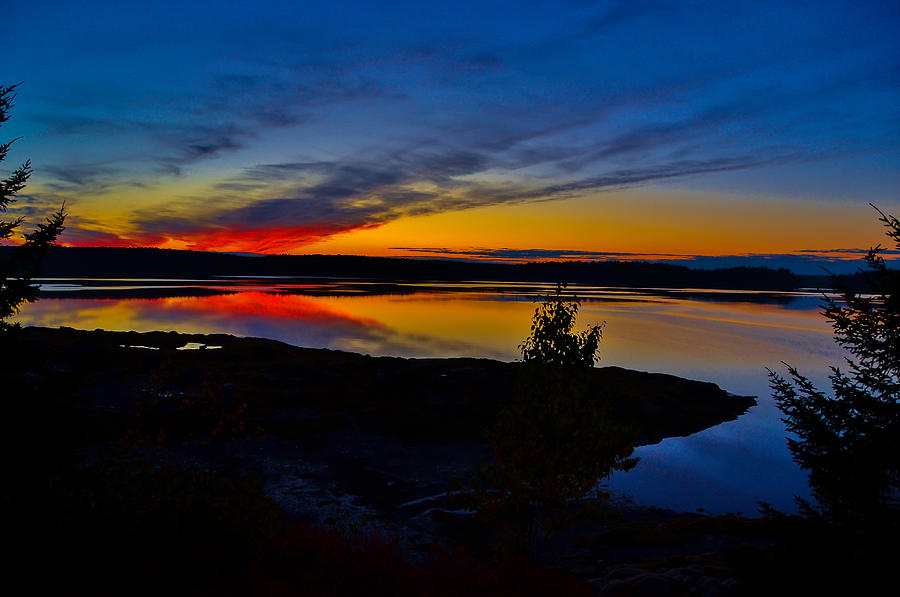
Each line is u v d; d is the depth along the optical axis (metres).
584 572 21.02
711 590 14.97
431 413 53.81
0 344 12.63
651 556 25.58
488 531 27.72
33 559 10.28
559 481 18.88
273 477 35.00
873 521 10.98
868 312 12.52
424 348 140.12
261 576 11.60
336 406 55.38
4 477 11.33
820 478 12.09
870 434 11.88
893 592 9.64
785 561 10.75
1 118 13.59
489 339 160.88
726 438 59.81
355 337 158.88
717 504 39.44
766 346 163.25
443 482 36.59
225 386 45.56
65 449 12.34
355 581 12.72
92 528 11.22
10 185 13.59
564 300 20.34
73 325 157.75
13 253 13.39
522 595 14.12
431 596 12.77
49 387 12.73
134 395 49.19
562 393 19.31
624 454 18.86
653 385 81.94
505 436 19.67
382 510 30.77
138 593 10.26
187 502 12.67
